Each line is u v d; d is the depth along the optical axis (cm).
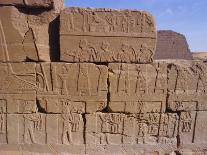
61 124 778
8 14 737
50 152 778
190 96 809
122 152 798
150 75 784
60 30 745
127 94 782
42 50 752
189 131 826
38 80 760
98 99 775
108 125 792
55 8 762
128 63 774
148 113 800
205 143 832
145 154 805
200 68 809
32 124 772
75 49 754
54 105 770
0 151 766
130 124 798
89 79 767
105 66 767
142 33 764
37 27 749
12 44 745
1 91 757
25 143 773
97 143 790
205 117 828
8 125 766
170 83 797
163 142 816
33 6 746
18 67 752
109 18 755
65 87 766
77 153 783
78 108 777
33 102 764
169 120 812
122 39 762
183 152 816
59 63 756
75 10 746
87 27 752
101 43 758
